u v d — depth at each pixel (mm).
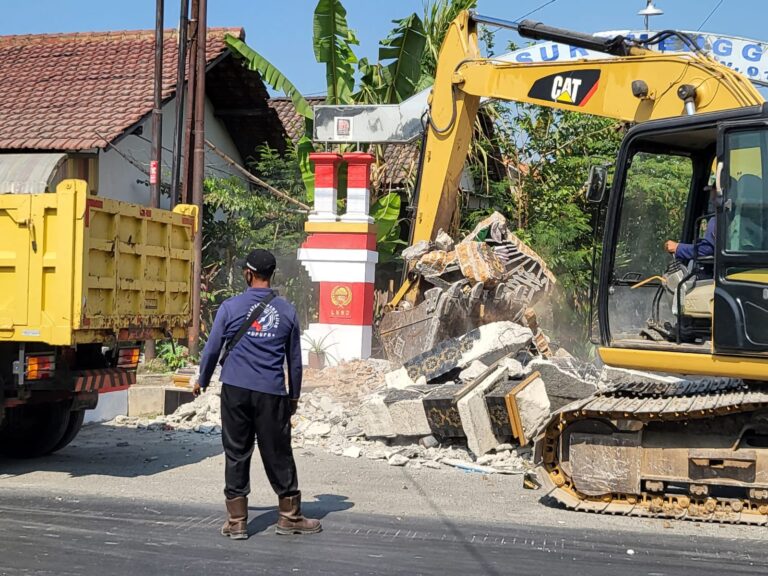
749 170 8680
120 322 10312
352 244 17875
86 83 22875
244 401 7891
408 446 12039
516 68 13344
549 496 9797
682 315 9516
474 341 13500
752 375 8633
